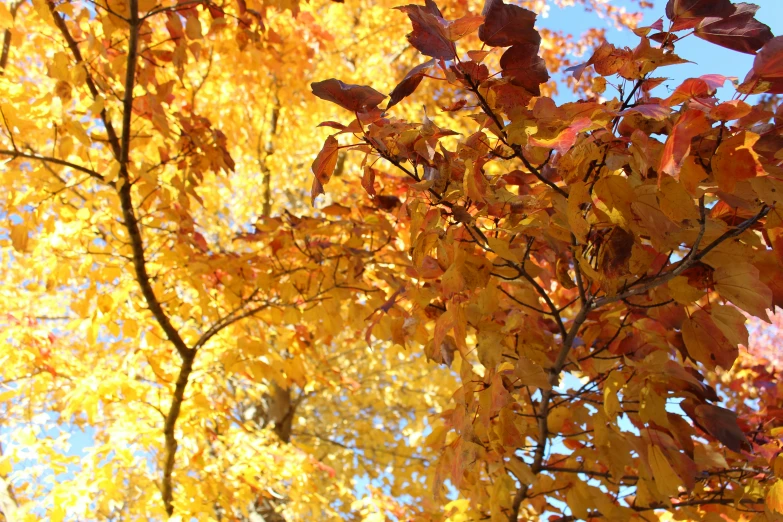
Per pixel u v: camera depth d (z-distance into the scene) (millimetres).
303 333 2812
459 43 5309
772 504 1397
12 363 3244
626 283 1356
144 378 3676
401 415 5777
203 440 3348
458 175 1251
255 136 4746
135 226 2541
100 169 3029
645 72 1152
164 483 3059
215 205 4809
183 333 3318
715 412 1446
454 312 1249
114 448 3000
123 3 2230
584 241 1154
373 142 1231
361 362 5531
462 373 1258
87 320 2832
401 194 2293
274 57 3270
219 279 2766
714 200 1262
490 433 1459
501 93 1156
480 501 1735
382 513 2988
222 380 3873
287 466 3455
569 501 1693
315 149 5254
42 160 2475
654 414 1448
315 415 6051
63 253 2742
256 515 4281
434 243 1267
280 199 5930
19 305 3783
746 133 1011
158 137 3150
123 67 2367
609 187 1151
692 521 1747
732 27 1119
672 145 975
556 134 1065
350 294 2375
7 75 2834
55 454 2994
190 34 2387
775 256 1229
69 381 3465
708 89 1035
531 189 1445
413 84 1138
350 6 5797
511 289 1660
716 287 1226
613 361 1631
